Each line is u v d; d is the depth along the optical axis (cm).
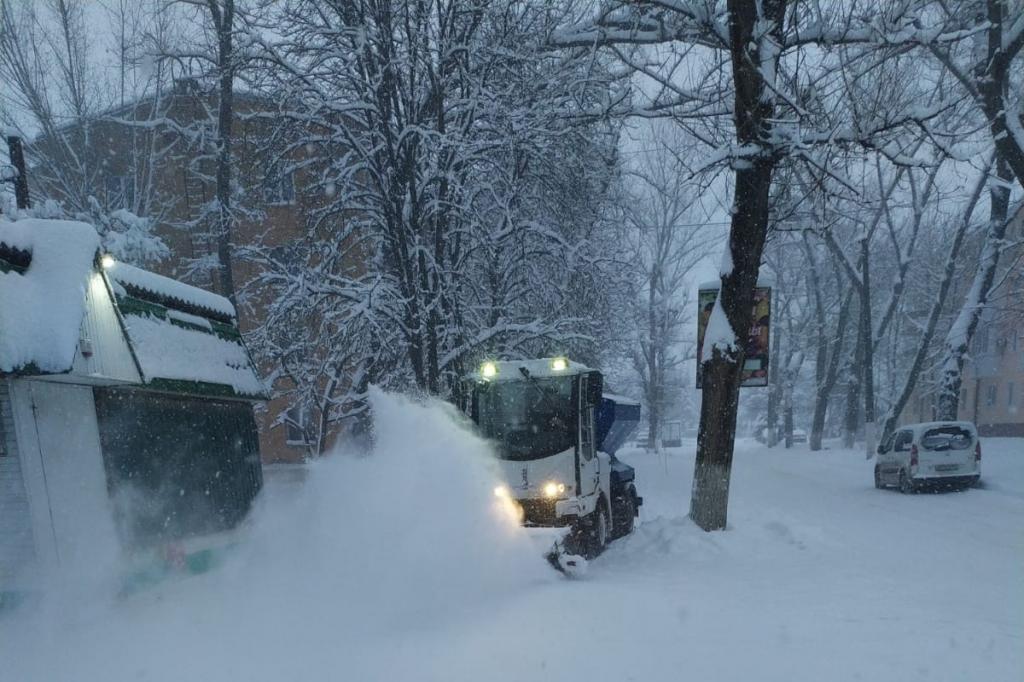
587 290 1588
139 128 2012
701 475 1007
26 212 1150
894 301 2916
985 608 574
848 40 995
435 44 1366
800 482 2133
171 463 759
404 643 501
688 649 460
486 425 917
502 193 1488
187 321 852
